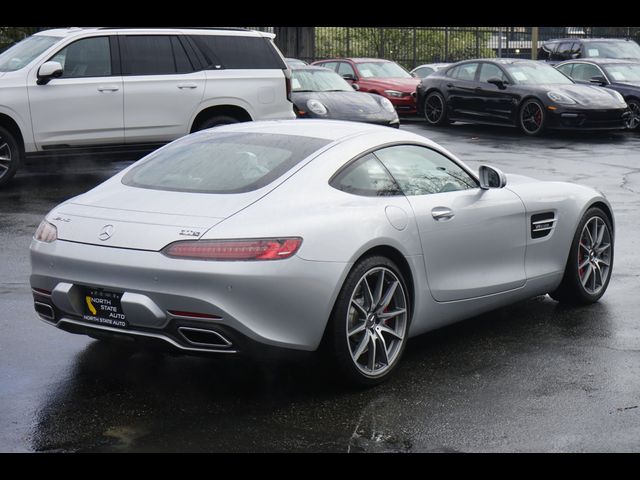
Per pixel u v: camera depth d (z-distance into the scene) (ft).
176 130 38.32
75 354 17.46
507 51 116.88
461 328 19.77
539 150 54.54
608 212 22.21
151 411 14.62
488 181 18.88
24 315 20.01
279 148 16.87
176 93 38.01
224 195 15.55
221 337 14.39
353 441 13.51
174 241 14.48
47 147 36.35
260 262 14.42
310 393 15.58
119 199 15.99
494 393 15.66
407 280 16.94
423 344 18.61
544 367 17.10
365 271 15.71
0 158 35.83
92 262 14.88
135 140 37.73
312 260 14.89
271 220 14.87
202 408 14.79
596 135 64.49
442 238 17.53
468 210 18.20
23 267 24.36
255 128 18.33
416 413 14.69
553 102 61.00
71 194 35.58
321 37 113.50
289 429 13.94
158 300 14.47
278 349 14.82
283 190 15.57
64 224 15.65
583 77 69.41
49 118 36.04
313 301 14.93
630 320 20.42
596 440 13.64
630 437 13.76
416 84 74.84
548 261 20.51
